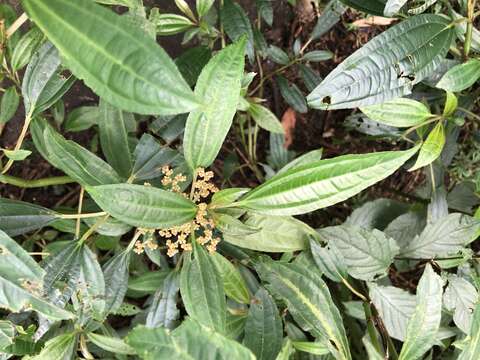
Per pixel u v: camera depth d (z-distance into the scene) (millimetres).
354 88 347
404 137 542
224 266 396
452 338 511
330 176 304
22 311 385
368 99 351
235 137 658
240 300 410
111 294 380
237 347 231
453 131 512
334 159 299
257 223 410
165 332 221
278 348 379
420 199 604
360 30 659
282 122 692
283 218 412
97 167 354
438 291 354
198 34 553
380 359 340
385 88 353
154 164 402
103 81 208
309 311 391
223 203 342
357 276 437
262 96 670
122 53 203
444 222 452
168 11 583
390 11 382
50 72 352
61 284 356
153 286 445
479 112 614
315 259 417
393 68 351
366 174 298
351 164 297
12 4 506
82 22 202
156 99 205
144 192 301
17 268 276
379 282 515
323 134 713
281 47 687
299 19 674
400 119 408
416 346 354
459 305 437
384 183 682
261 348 377
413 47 354
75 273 361
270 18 569
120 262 379
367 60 345
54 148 338
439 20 365
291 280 400
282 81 582
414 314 354
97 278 365
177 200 320
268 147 678
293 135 707
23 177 580
